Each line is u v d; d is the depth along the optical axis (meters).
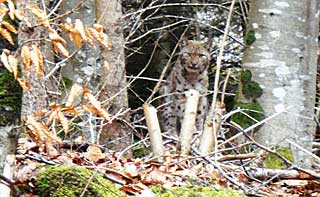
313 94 11.24
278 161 10.16
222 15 20.27
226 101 20.09
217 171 7.91
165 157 8.30
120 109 9.86
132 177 7.00
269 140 10.82
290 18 11.14
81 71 14.28
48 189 5.62
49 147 7.00
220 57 8.87
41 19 5.55
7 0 5.00
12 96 4.66
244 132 8.57
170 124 17.08
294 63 11.13
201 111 16.50
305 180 8.33
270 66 11.11
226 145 10.77
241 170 8.23
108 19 10.73
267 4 11.17
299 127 10.96
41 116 6.84
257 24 11.23
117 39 10.77
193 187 6.02
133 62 20.81
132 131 10.41
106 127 10.25
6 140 4.63
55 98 10.08
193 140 9.28
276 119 10.93
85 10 15.14
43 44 8.95
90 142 9.42
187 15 20.27
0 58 4.70
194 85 16.91
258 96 11.08
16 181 5.64
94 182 5.66
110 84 10.57
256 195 7.02
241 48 20.23
